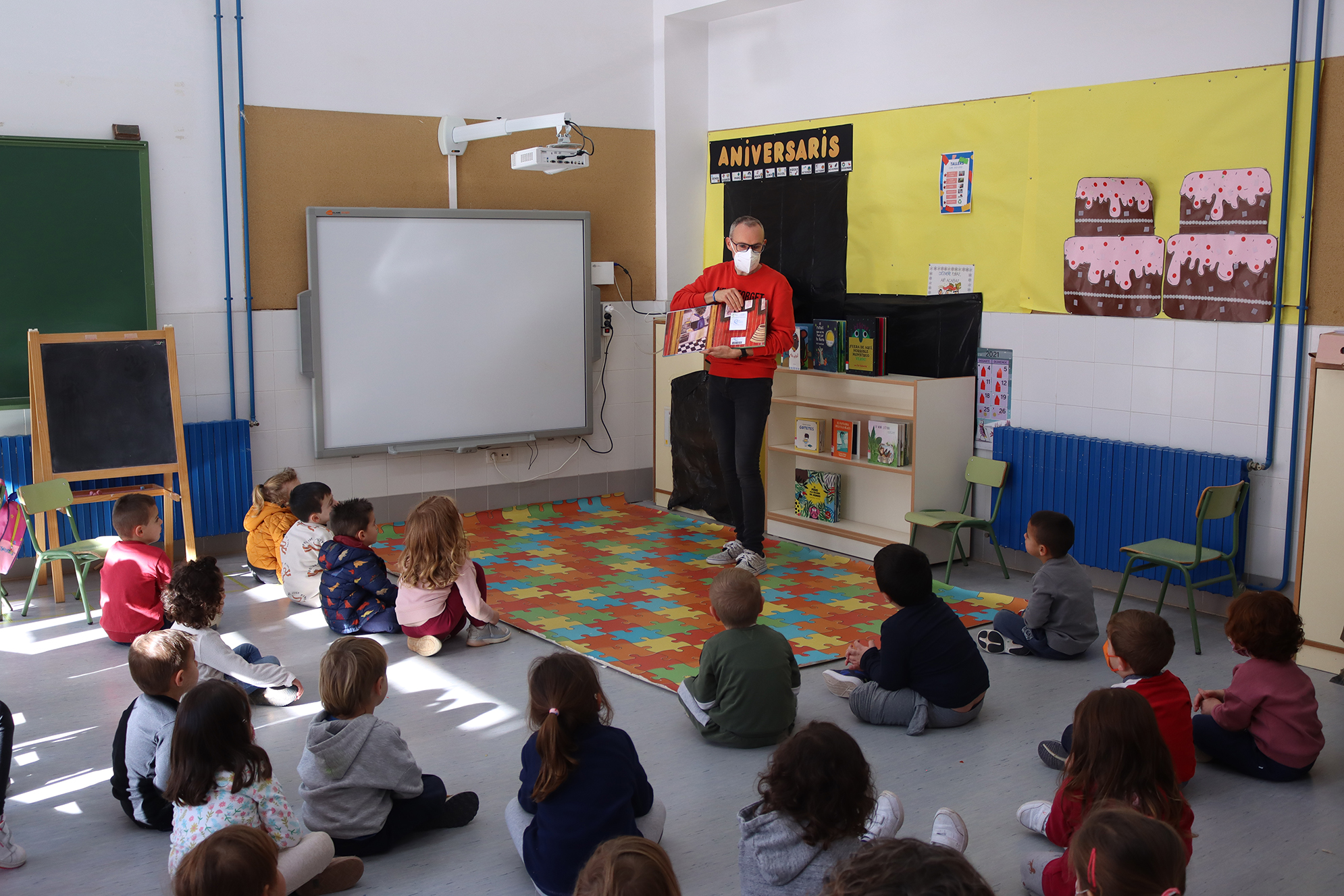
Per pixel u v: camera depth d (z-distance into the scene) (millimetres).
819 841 2098
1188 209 4656
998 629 4391
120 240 5449
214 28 5609
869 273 6188
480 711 3791
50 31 5191
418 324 6301
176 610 3629
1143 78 4770
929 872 1453
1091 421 5145
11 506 5176
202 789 2402
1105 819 1791
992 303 5523
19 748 3516
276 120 5840
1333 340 3889
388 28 6105
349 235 6027
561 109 6730
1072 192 5098
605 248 7020
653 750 3490
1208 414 4691
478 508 6770
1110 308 4996
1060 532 4234
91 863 2820
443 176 6391
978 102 5477
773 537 6367
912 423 5578
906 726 3625
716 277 5684
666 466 7121
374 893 2656
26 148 5156
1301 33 4238
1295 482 4422
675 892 1679
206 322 5770
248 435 5883
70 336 5078
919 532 5652
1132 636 3018
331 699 2773
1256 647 3232
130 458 5254
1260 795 3174
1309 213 4266
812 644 4422
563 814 2477
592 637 4527
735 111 6984
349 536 4613
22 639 4566
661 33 6938
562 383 6836
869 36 6012
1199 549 4402
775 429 6406
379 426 6273
